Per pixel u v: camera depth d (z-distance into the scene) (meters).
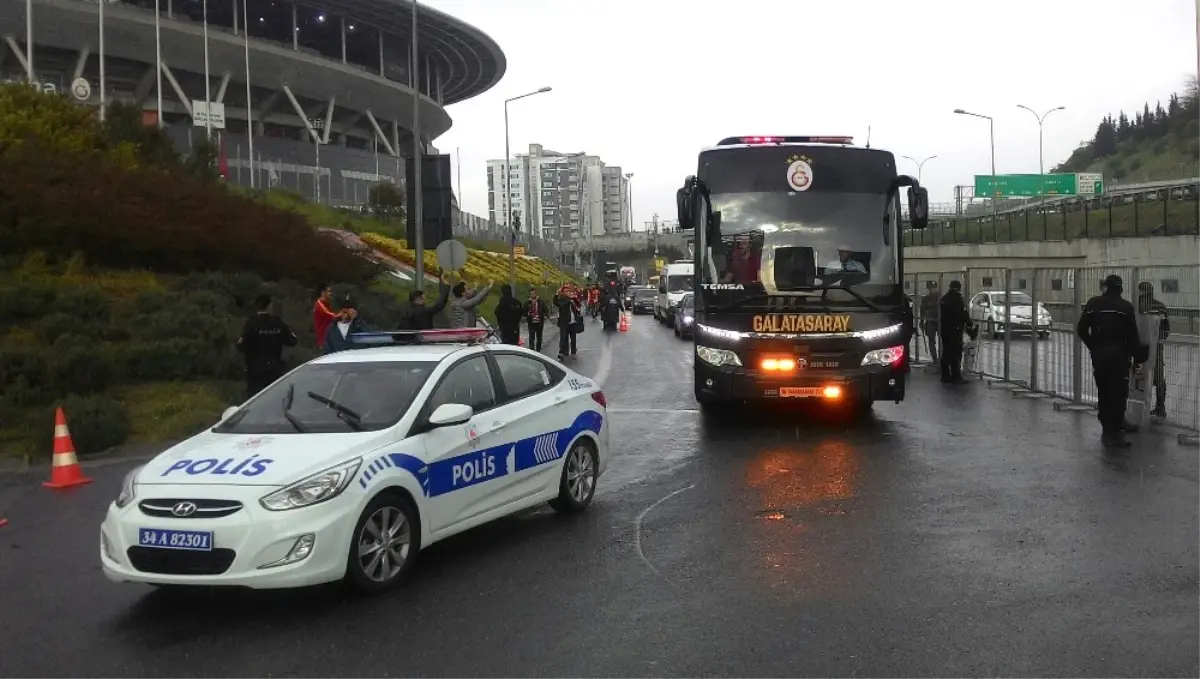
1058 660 5.02
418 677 4.94
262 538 5.71
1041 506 8.39
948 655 5.11
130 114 29.53
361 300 24.97
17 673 5.14
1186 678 4.77
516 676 4.93
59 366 14.31
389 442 6.52
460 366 7.46
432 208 21.41
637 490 9.40
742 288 12.40
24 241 19.30
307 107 82.88
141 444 12.69
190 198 22.89
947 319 18.06
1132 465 10.09
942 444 11.62
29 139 22.50
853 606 5.91
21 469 11.45
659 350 29.12
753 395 12.34
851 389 12.19
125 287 19.36
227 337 17.19
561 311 26.19
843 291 12.27
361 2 77.12
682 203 12.70
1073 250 43.16
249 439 6.58
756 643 5.32
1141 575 6.41
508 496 7.54
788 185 12.54
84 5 62.44
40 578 6.93
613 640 5.41
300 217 28.77
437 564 6.97
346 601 6.18
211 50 69.62
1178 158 100.31
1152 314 12.56
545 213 163.62
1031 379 16.52
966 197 68.94
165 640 5.58
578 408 8.54
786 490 9.21
